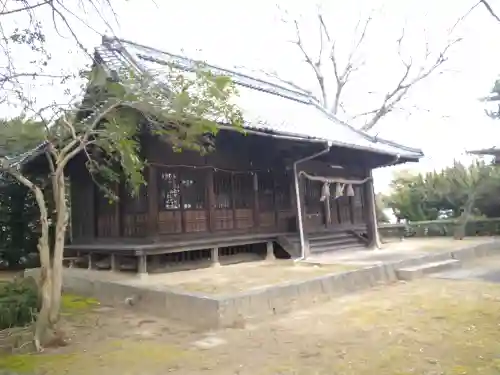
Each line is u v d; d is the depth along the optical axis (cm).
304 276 888
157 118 766
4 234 1566
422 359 483
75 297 969
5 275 1366
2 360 539
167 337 627
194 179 1130
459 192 2023
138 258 990
